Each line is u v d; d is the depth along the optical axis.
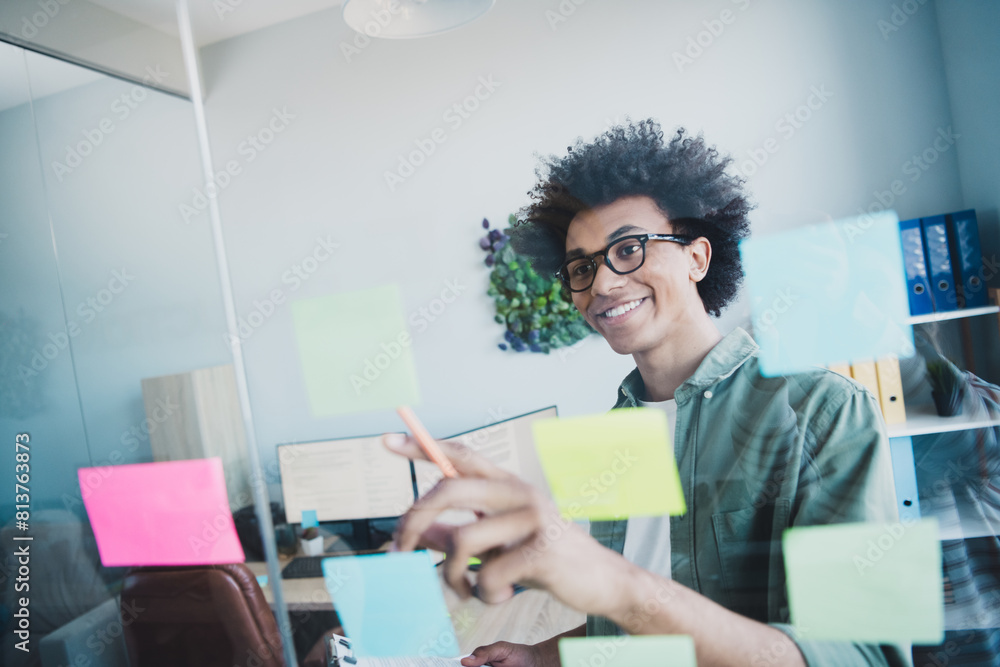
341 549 1.51
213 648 1.09
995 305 1.25
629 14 1.80
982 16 1.25
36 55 2.01
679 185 1.26
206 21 2.02
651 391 1.24
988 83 1.27
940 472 1.26
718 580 0.99
